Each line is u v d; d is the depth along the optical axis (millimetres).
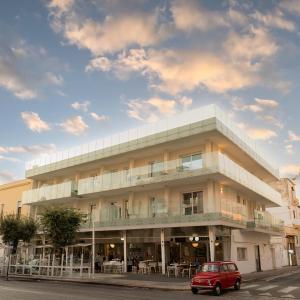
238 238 29484
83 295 15000
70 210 28703
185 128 26672
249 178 30953
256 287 19734
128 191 31516
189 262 26734
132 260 30328
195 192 28094
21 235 32125
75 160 35062
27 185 42625
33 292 16000
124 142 30906
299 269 37219
